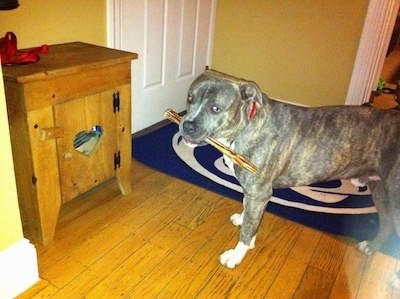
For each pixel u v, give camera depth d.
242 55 3.43
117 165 1.95
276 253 1.75
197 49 3.28
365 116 1.55
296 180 1.62
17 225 1.36
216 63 3.58
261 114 1.49
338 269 1.68
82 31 2.21
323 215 2.07
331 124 1.54
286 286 1.56
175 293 1.48
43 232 1.64
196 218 1.96
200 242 1.78
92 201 2.02
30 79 1.35
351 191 2.34
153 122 3.03
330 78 3.13
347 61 3.02
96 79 1.64
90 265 1.59
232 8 3.31
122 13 2.39
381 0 2.72
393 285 1.60
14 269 1.37
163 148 2.69
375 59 2.91
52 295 1.43
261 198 1.56
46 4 1.96
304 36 3.11
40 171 1.53
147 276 1.55
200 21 3.19
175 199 2.11
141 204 2.04
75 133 1.64
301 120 1.54
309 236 1.89
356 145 1.54
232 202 2.12
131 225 1.86
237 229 1.89
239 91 1.39
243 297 1.49
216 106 1.37
